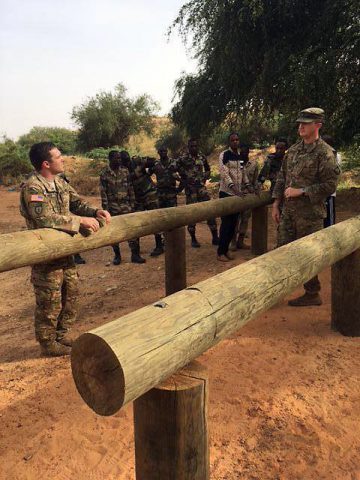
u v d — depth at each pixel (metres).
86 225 3.43
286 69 10.35
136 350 1.42
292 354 3.48
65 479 2.34
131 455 2.48
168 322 1.57
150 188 7.15
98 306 5.18
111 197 6.69
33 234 3.15
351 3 9.35
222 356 3.48
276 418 2.70
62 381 3.34
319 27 9.87
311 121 4.07
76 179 21.00
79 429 2.72
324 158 4.09
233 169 6.10
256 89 10.81
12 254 2.96
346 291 3.75
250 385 3.06
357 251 3.68
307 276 2.68
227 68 11.01
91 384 1.46
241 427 2.64
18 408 3.02
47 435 2.69
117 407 1.39
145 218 4.20
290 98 10.86
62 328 3.93
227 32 10.54
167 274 5.09
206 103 12.76
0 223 12.45
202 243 7.91
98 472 2.37
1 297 6.08
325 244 3.03
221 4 10.36
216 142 23.92
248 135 21.86
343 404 2.82
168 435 1.62
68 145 38.59
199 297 1.77
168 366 1.51
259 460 2.38
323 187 4.11
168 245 4.99
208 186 16.30
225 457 2.41
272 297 2.21
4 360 3.89
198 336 1.64
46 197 3.36
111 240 3.76
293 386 3.03
